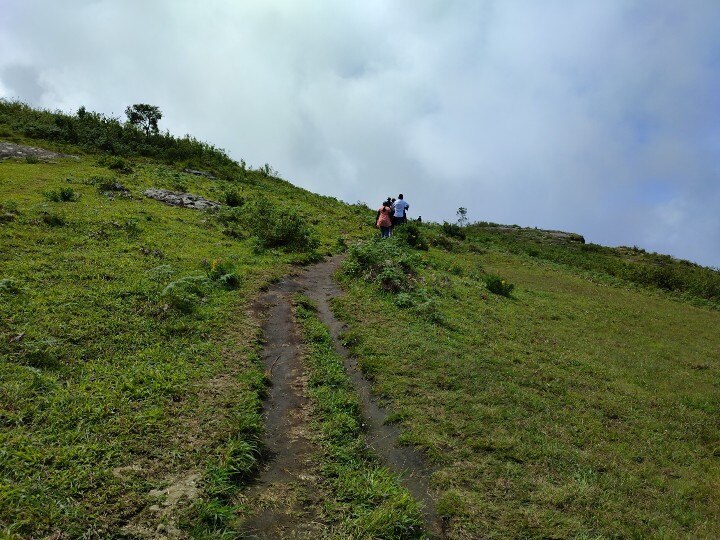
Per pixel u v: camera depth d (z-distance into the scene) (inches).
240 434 251.3
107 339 324.8
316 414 292.0
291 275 580.4
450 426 292.0
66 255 454.6
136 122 1509.6
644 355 519.8
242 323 401.4
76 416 241.6
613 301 832.3
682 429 338.3
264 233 710.5
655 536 216.7
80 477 201.8
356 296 527.5
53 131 1197.7
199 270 500.4
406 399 320.2
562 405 350.0
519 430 299.4
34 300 352.5
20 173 799.7
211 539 184.7
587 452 285.1
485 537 207.8
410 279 607.8
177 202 820.6
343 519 208.8
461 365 386.9
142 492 202.7
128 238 552.7
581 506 233.8
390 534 200.5
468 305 590.9
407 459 260.1
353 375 353.4
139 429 241.4
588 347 513.7
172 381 290.8
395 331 440.1
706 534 224.1
